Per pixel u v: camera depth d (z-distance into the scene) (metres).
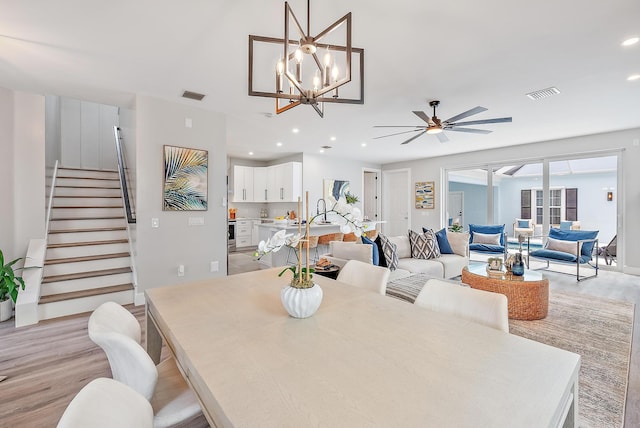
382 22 2.16
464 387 0.85
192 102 3.78
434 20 2.14
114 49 2.53
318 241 5.50
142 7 2.00
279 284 1.98
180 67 2.86
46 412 1.81
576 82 3.17
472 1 1.94
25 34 2.30
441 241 4.93
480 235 6.55
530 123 4.68
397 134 5.40
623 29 2.24
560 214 5.91
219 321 1.36
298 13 2.07
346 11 2.04
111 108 6.84
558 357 1.03
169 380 1.38
